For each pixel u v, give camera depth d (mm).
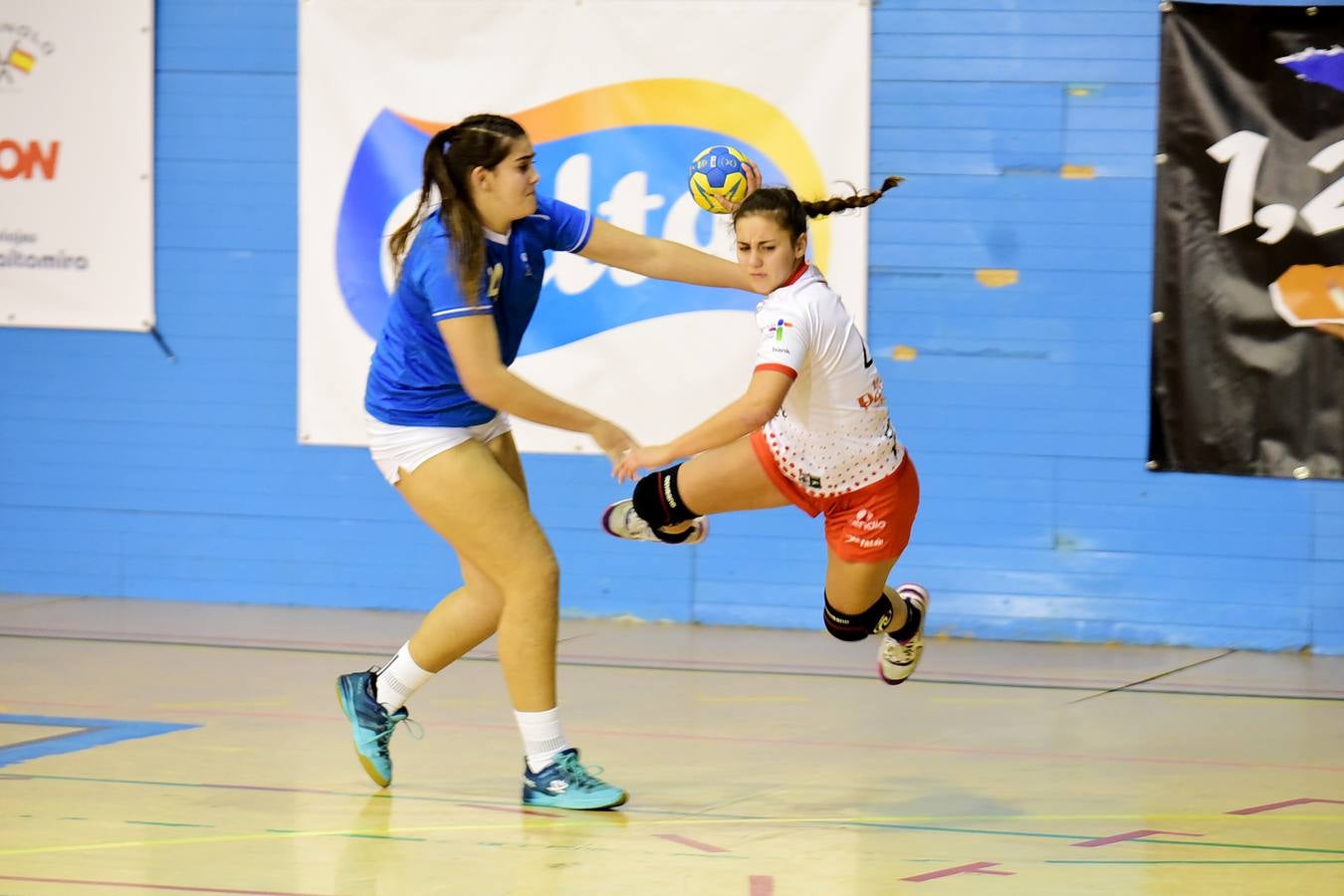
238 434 19516
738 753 12695
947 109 17734
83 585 20078
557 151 18406
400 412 10781
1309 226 16969
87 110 19422
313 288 19094
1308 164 16938
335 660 16375
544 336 18422
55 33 19391
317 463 19359
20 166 19641
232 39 19125
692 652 17094
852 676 15930
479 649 17172
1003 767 12258
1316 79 16859
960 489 18016
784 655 16953
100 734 13031
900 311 17984
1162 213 17375
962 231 17812
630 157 18250
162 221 19469
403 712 11516
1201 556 17562
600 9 18141
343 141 18875
